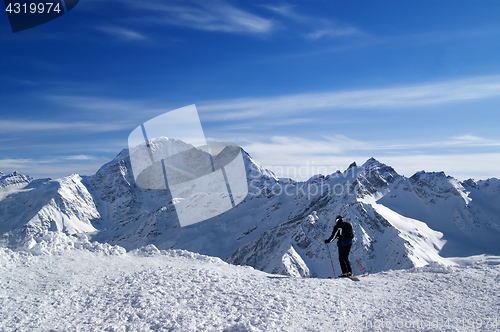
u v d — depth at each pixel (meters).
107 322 6.83
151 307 7.64
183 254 15.11
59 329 6.43
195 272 11.19
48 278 10.15
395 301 8.30
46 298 8.37
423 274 11.29
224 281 10.14
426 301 8.17
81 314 7.34
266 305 7.84
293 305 7.88
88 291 9.02
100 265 12.16
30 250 13.12
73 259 12.76
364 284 10.12
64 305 7.94
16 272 10.62
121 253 14.61
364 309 7.69
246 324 6.49
